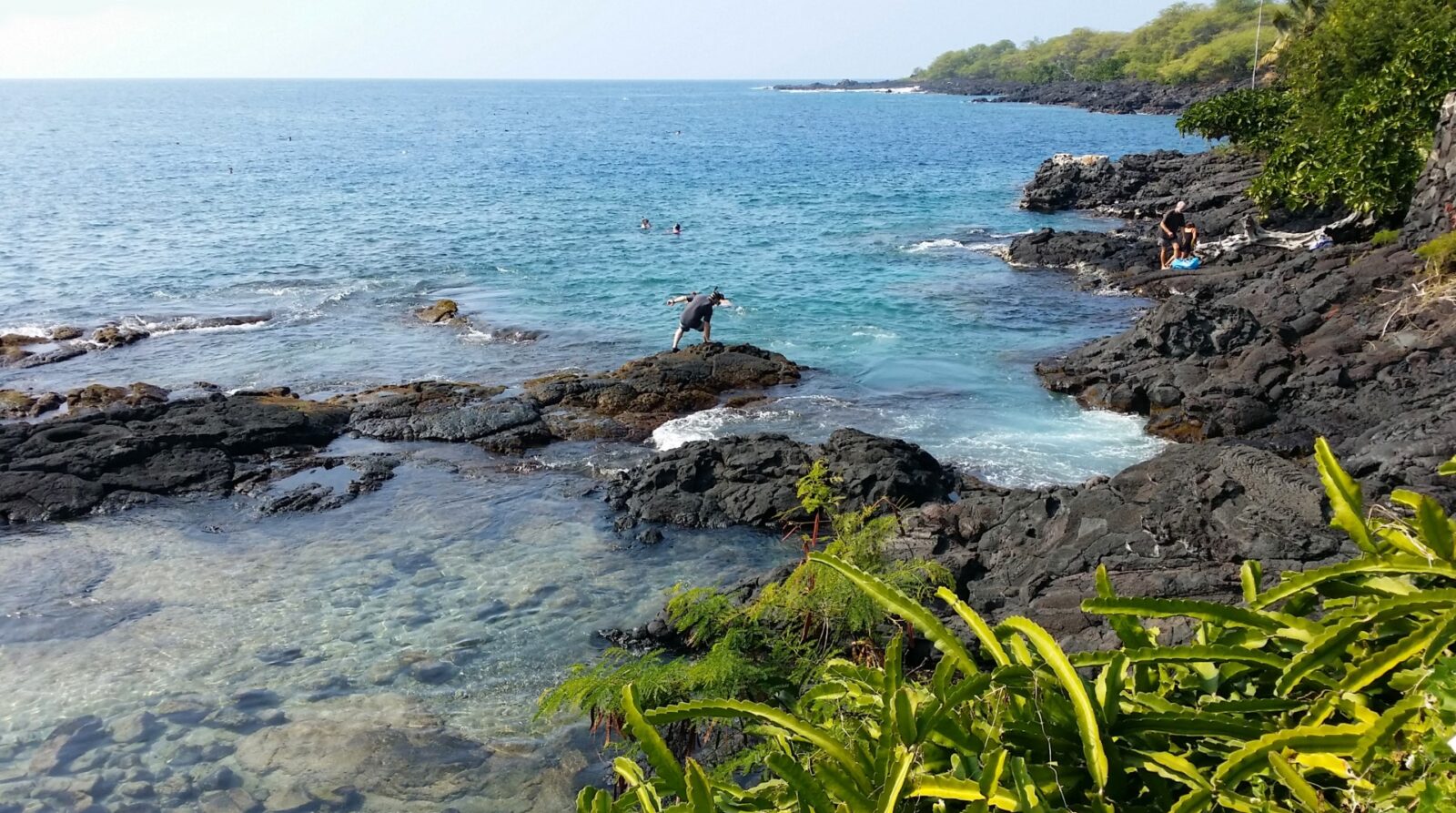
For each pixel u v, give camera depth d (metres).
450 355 20.89
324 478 14.57
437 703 8.94
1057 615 8.49
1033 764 2.49
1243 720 2.54
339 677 9.36
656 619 9.95
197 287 27.62
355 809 7.62
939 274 28.58
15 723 8.69
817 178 56.31
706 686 6.00
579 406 17.27
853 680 3.27
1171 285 24.81
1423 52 22.16
